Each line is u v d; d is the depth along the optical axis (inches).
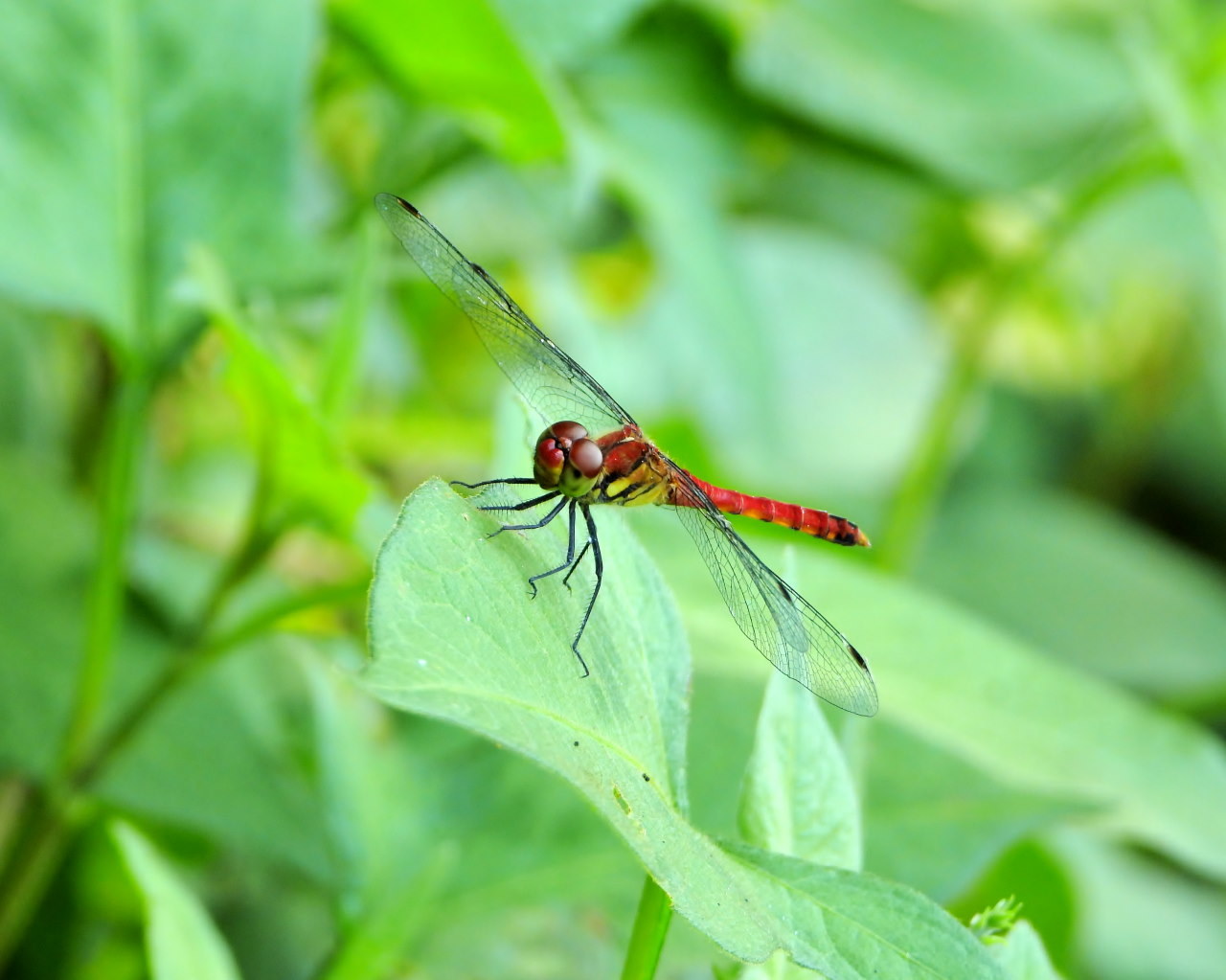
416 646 20.2
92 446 24.3
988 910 20.6
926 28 26.1
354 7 23.2
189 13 22.7
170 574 23.8
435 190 25.0
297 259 22.8
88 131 22.5
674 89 25.2
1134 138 25.4
